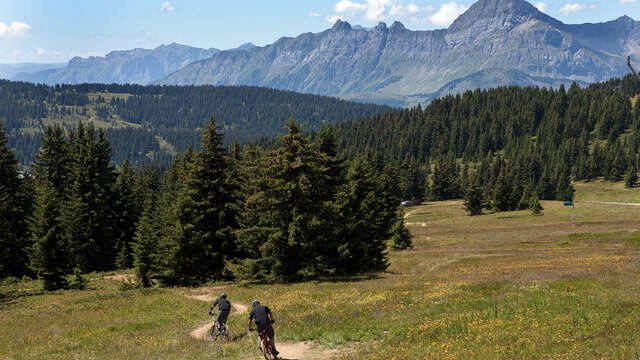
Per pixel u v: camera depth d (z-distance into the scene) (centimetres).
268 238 2984
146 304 2548
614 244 5169
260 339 1266
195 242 3381
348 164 3628
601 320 1327
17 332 1972
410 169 16188
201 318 2055
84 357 1422
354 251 3431
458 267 3703
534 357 1042
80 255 5266
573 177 19900
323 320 1706
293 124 3016
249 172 3388
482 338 1253
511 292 1912
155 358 1366
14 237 4734
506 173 18312
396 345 1286
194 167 3547
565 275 2252
